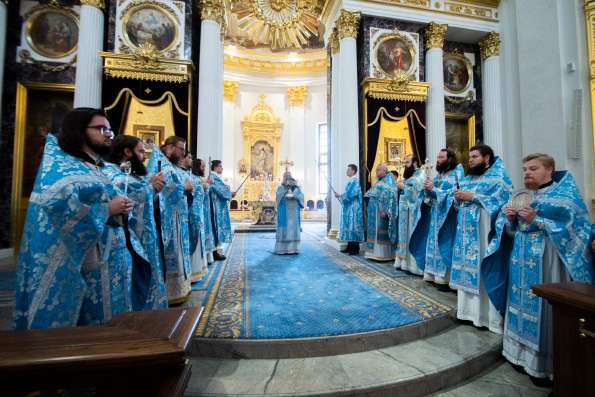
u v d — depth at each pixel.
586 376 1.49
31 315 1.43
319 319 2.75
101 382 0.82
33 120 6.65
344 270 4.78
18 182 6.36
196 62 7.08
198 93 7.01
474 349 2.47
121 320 1.09
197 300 3.26
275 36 14.60
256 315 2.83
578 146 3.15
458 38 8.75
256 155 16.17
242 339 2.34
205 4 6.71
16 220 6.31
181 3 6.66
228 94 15.77
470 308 2.93
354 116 7.18
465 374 2.27
